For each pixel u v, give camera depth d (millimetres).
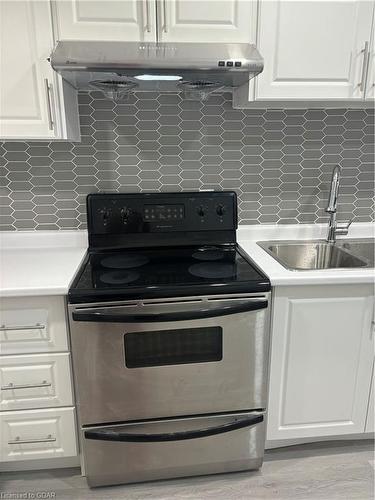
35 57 1439
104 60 1303
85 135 1839
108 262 1725
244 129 1910
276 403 1666
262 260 1705
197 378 1539
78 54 1312
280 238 2062
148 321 1423
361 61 1557
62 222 1938
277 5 1475
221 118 1885
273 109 1894
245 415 1618
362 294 1563
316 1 1480
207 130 1894
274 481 1679
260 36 1500
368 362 1657
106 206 1851
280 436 1722
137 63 1312
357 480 1683
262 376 1582
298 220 2068
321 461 1783
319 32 1513
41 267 1631
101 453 1570
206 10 1456
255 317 1498
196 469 1686
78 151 1856
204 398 1569
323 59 1542
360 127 1961
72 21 1423
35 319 1447
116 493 1621
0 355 1473
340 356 1635
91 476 1607
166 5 1437
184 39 1479
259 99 1579
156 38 1469
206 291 1448
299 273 1530
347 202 2068
